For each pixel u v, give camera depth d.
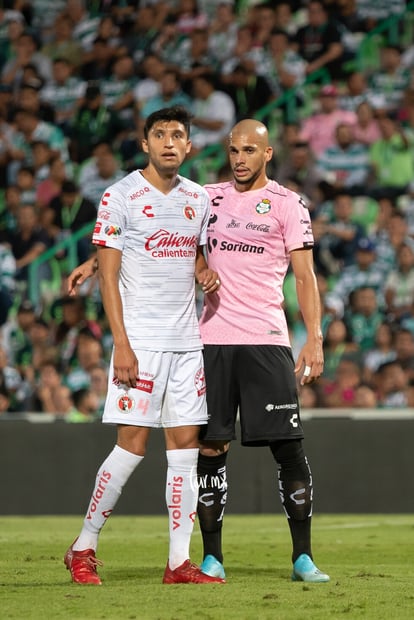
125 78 52.97
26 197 50.97
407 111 49.44
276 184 18.31
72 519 34.25
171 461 17.03
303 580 17.41
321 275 44.50
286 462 17.88
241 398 17.78
